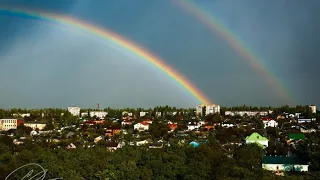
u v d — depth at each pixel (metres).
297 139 184.00
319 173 100.62
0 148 112.81
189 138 199.62
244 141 175.62
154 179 92.69
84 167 92.56
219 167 93.44
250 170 95.00
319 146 146.25
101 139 198.50
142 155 103.38
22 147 138.38
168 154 105.00
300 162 112.81
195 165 94.25
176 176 95.81
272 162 112.06
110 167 92.88
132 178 89.88
